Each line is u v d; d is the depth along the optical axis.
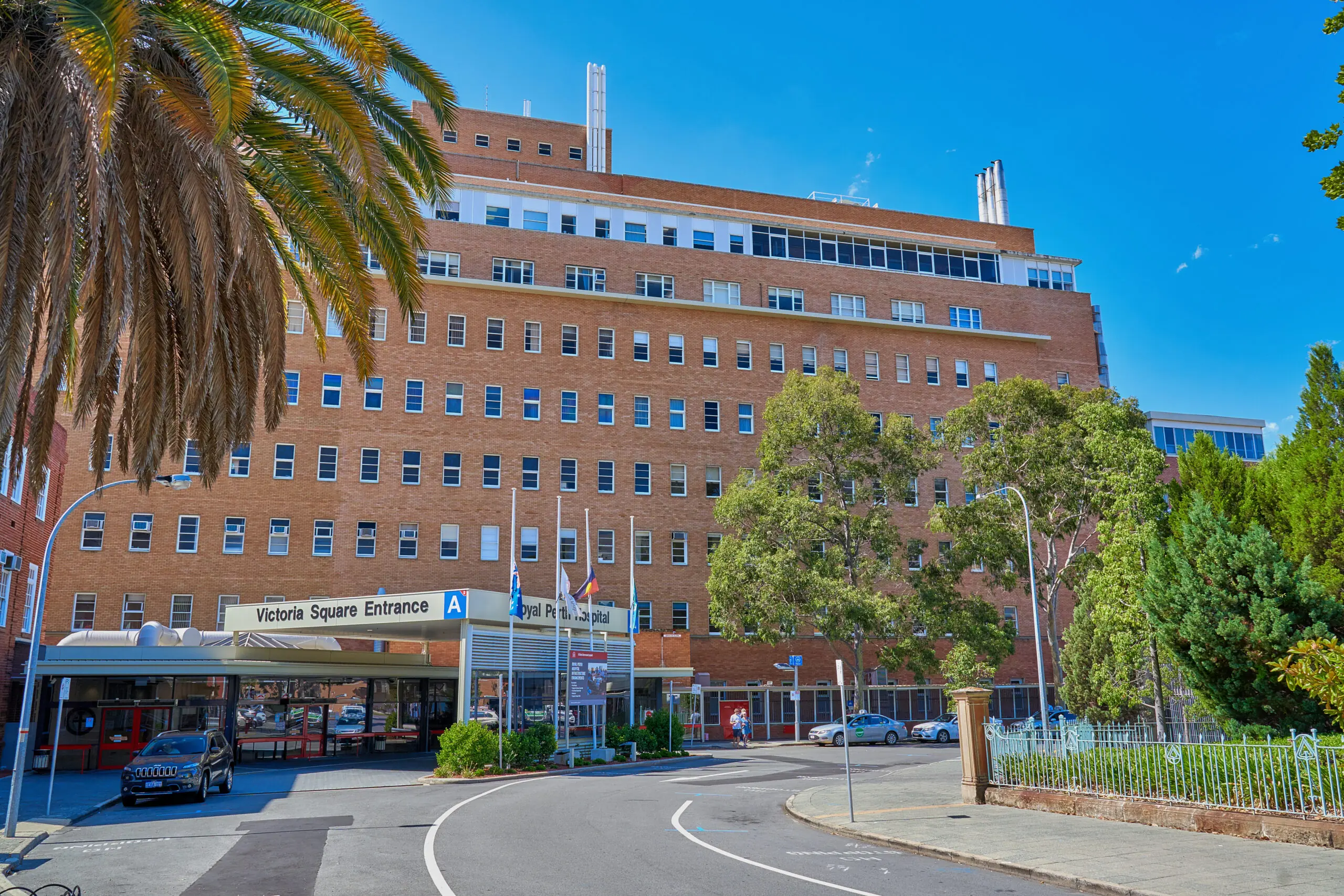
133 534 49.41
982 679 45.91
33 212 11.34
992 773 20.06
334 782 28.66
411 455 53.72
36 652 19.16
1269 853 12.91
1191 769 15.81
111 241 11.26
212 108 10.19
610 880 12.09
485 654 34.00
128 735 34.28
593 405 57.47
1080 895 11.22
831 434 47.62
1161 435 74.94
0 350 10.87
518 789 25.81
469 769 30.44
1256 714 18.81
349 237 13.35
